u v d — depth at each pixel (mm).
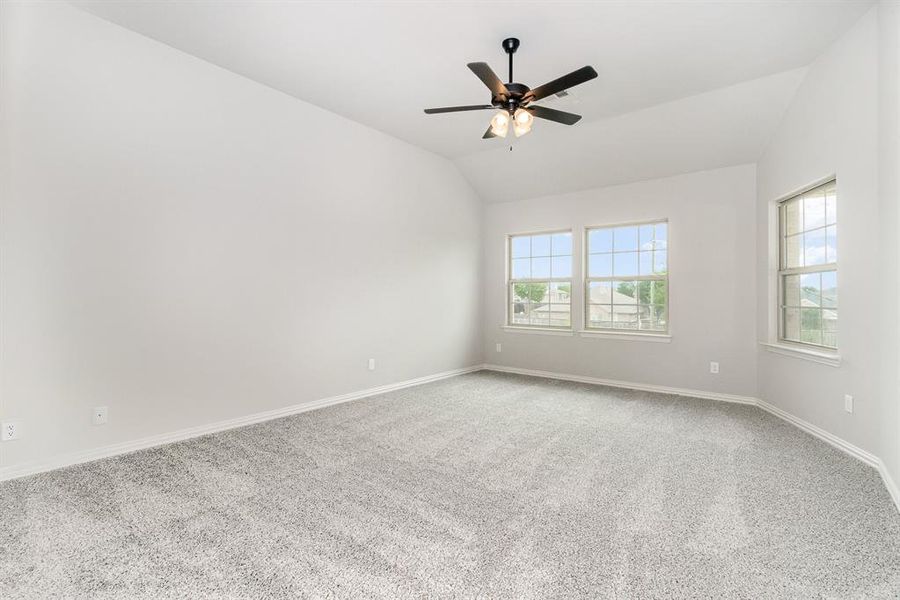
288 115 3844
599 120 4328
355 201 4465
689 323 4629
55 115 2590
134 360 2941
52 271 2594
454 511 2119
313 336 4074
